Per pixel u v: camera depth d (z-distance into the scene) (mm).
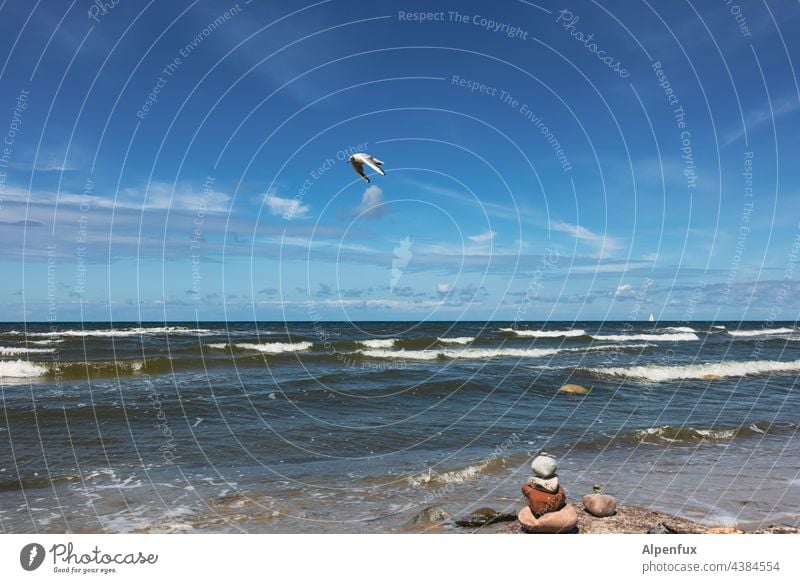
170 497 8680
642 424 14594
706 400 18672
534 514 7027
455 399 17828
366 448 11891
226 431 12984
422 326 73188
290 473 10062
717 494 9023
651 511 7719
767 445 12609
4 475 9664
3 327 64562
